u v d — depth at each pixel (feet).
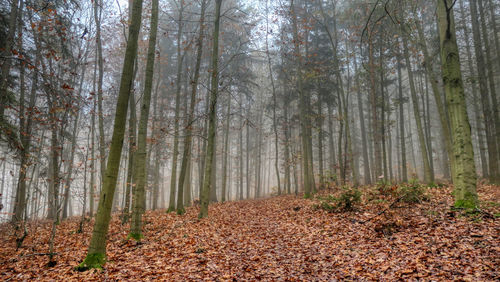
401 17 41.91
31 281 19.02
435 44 56.34
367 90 67.21
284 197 68.54
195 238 29.04
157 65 71.31
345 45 80.94
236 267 19.93
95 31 45.93
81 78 50.57
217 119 66.95
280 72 78.64
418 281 14.67
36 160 31.32
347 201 34.71
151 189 87.40
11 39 33.09
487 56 50.21
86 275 18.85
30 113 30.50
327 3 71.36
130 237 29.37
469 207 23.67
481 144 67.05
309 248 22.91
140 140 31.17
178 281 17.70
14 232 37.27
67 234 36.50
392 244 20.62
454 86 25.27
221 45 66.59
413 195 31.83
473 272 14.67
